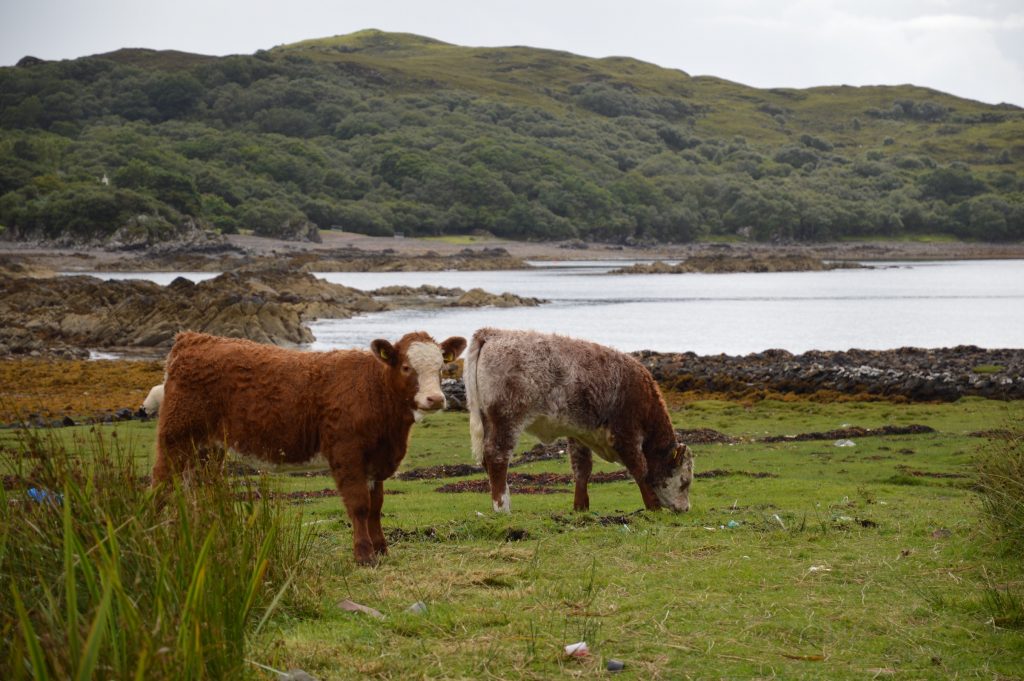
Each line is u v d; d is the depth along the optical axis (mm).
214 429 9102
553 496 14375
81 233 147500
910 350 40500
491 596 7770
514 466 17969
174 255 136375
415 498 14109
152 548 5949
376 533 9164
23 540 5988
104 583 4824
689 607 7473
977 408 25000
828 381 29531
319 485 15750
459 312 71625
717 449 19422
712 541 9734
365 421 8742
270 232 166875
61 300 58875
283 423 8906
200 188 178875
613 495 14500
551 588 7945
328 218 183500
